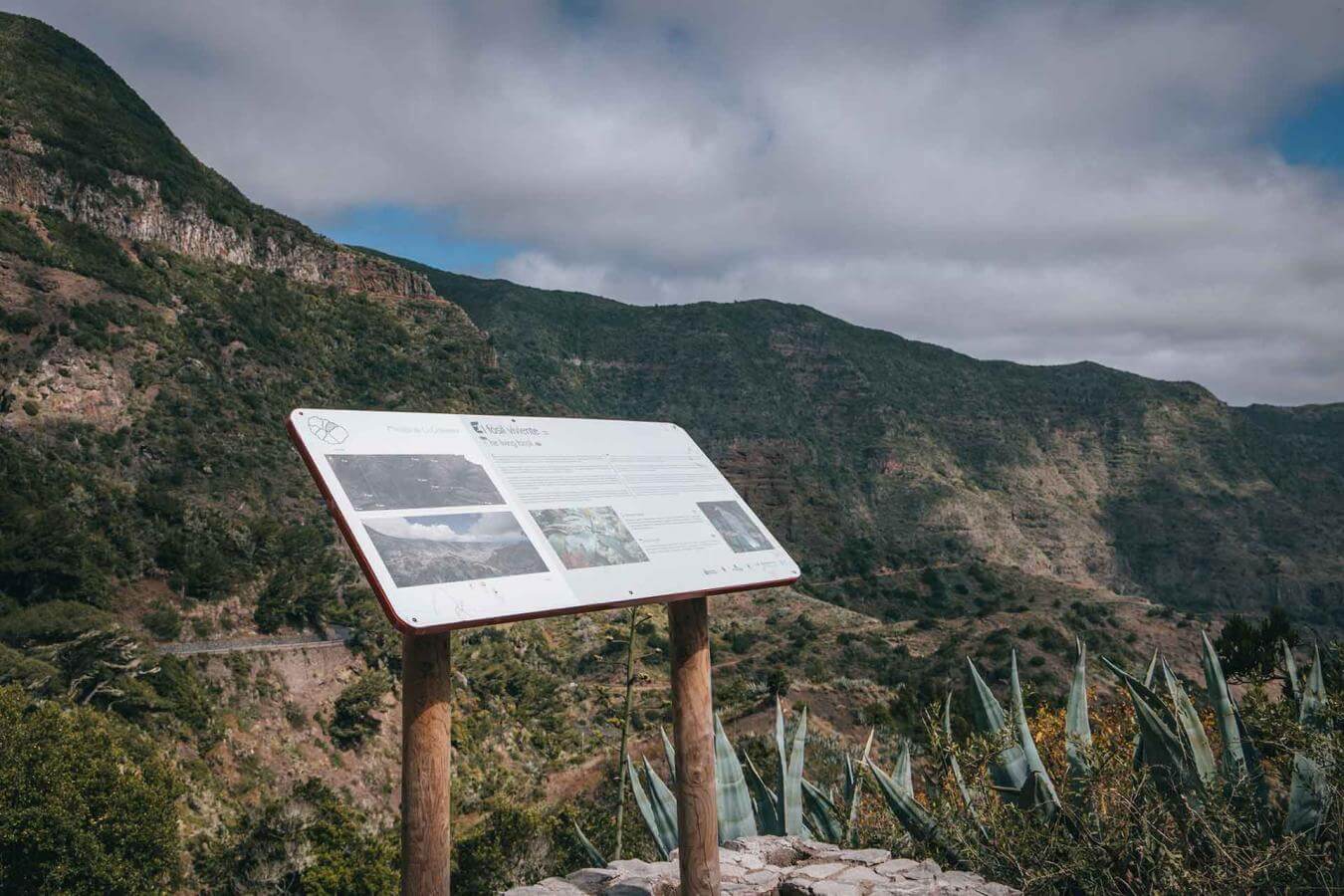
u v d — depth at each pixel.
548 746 60.38
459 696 65.50
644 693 67.75
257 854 32.44
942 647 88.56
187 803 42.69
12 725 26.23
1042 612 106.12
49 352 104.81
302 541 88.12
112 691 49.50
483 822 42.44
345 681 67.62
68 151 140.62
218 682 59.44
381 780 60.28
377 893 30.19
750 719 47.53
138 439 101.94
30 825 23.86
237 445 112.12
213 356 127.75
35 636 55.25
